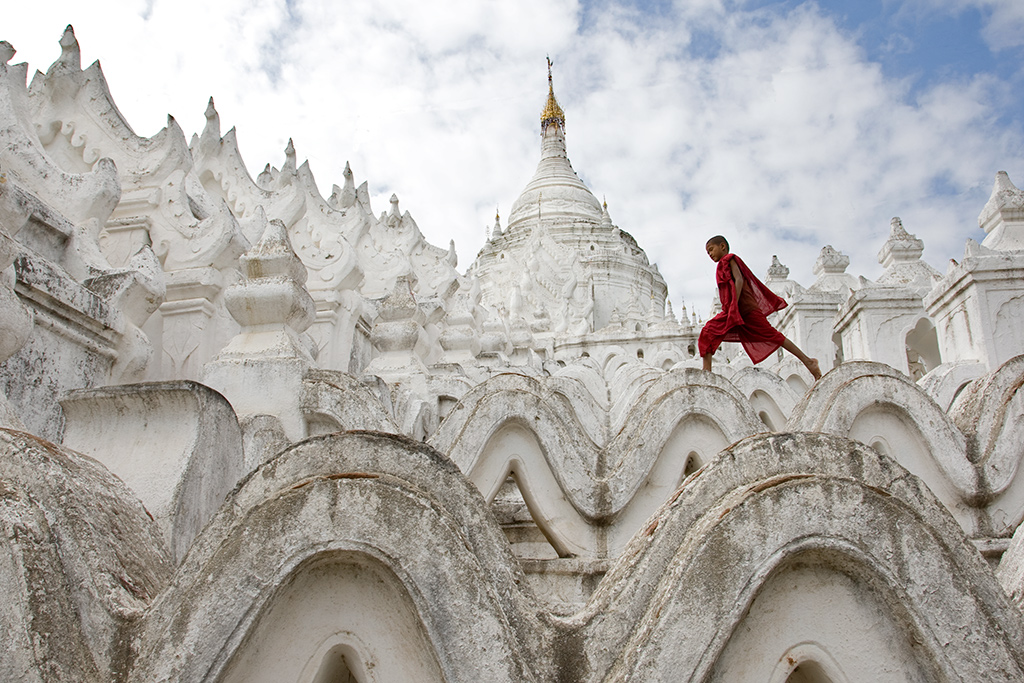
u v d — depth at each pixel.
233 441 4.13
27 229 5.67
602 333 27.75
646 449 4.71
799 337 15.39
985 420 5.08
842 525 2.39
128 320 5.93
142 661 2.23
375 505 2.37
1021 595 2.80
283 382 5.38
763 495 2.39
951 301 9.49
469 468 4.56
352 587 2.45
